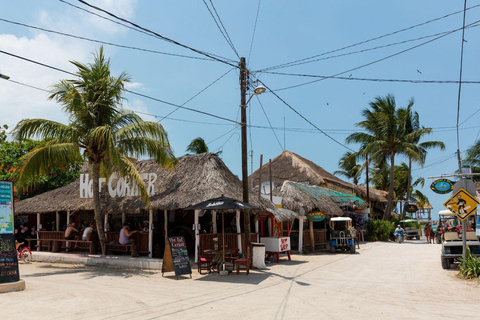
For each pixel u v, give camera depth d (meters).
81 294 10.08
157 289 11.01
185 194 16.55
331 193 28.81
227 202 13.30
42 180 25.41
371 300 9.48
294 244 23.67
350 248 22.42
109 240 18.42
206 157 18.31
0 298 9.42
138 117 16.98
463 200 13.63
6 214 10.84
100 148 16.55
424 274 13.77
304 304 8.96
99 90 16.27
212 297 9.80
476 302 9.27
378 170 54.28
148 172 19.44
